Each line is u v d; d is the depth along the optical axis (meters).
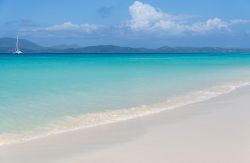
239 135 9.30
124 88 20.38
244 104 14.75
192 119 11.58
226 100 15.95
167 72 34.75
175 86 21.53
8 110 13.38
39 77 28.78
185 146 8.37
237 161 7.20
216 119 11.49
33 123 11.20
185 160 7.37
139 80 25.52
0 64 55.00
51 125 10.93
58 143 8.91
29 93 18.30
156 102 15.30
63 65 51.94
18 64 55.03
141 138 9.22
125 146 8.52
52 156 7.86
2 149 8.43
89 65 52.34
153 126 10.61
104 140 9.11
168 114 12.57
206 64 55.34
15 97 16.80
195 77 28.41
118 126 10.70
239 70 38.19
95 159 7.61
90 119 11.78
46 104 14.73
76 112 12.97
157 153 7.90
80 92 18.62
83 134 9.78
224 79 26.73
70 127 10.66
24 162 7.49
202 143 8.58
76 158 7.70
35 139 9.32
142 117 12.08
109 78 27.44
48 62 65.00
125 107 14.03
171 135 9.46
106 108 13.83
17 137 9.53
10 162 7.50
